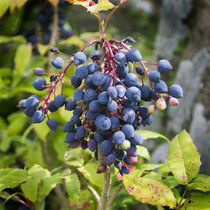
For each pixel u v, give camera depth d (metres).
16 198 0.66
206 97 0.95
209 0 1.10
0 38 0.91
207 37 1.04
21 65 0.88
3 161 0.96
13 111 1.06
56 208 0.80
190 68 1.04
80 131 0.58
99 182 0.66
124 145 0.56
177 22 1.50
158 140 1.00
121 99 0.57
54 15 0.91
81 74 0.56
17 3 0.67
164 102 0.57
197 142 0.89
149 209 0.69
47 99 0.59
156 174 0.66
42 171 0.65
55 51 0.59
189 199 0.61
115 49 0.58
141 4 2.28
